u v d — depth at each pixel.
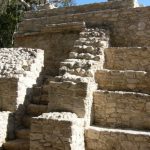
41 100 9.62
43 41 12.66
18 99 9.06
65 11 12.83
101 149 7.50
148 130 7.72
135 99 8.02
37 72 10.35
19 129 8.82
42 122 7.15
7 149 8.12
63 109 8.09
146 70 9.47
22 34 13.32
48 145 7.04
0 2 18.22
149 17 10.62
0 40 19.00
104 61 10.05
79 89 7.97
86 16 11.94
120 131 7.41
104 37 10.70
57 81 8.52
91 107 8.29
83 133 7.64
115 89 8.91
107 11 11.47
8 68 9.86
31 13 13.72
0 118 8.33
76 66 9.25
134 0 11.33
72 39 11.85
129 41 10.88
